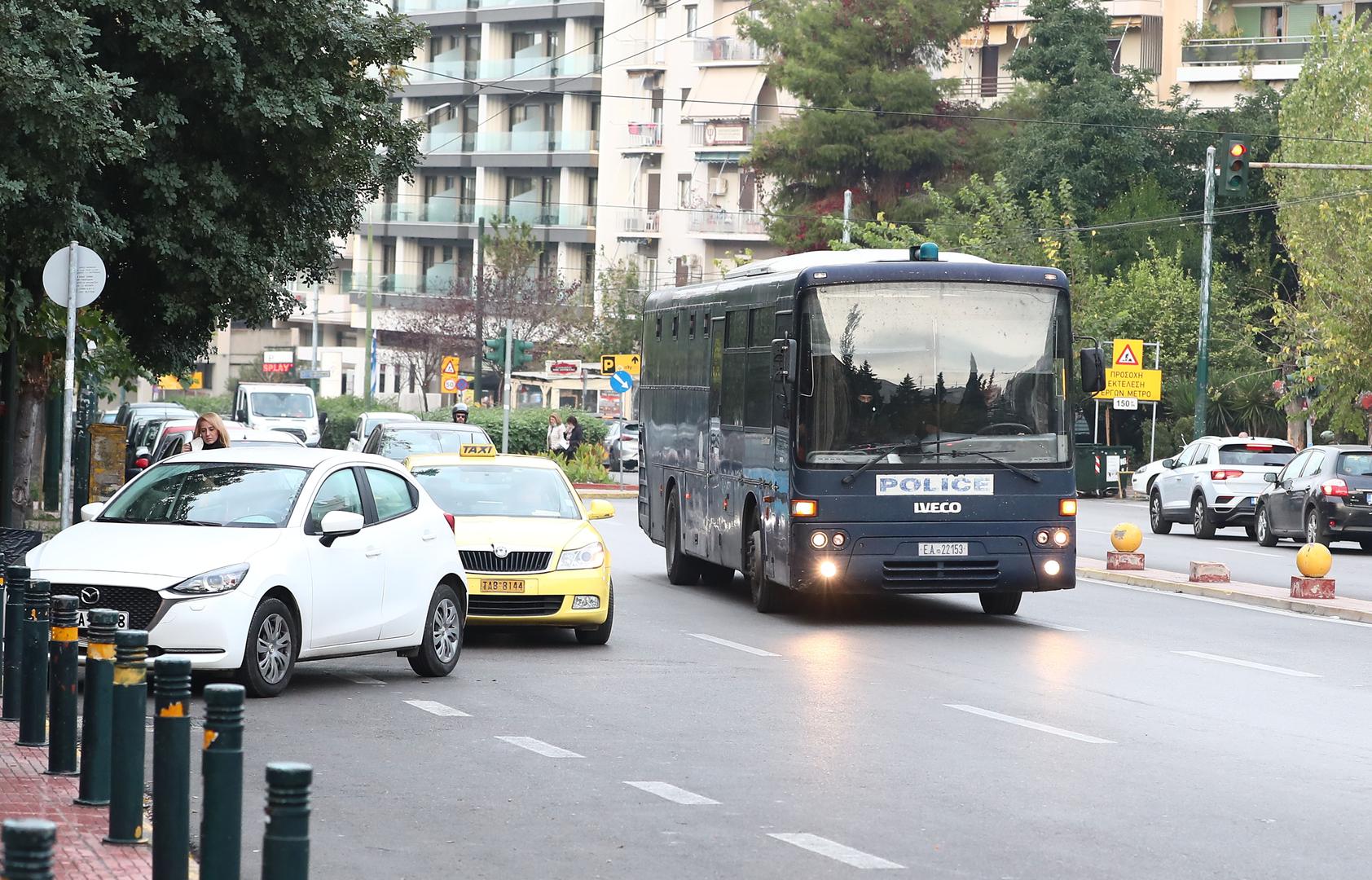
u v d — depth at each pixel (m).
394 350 149.88
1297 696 23.22
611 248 142.50
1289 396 77.00
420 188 156.00
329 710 20.83
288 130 31.33
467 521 28.11
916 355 30.88
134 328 35.28
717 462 36.12
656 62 139.00
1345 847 14.28
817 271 30.84
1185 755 18.59
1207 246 77.38
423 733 19.33
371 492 23.62
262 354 164.00
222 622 20.67
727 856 13.58
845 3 112.44
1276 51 117.19
